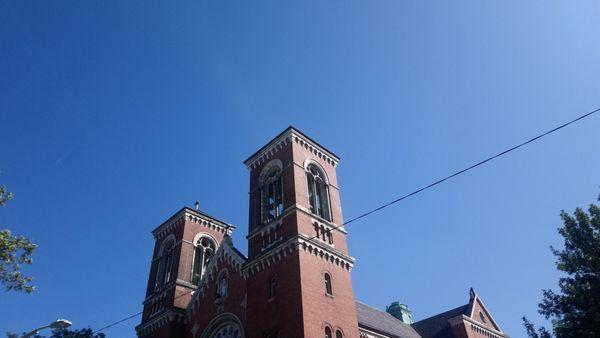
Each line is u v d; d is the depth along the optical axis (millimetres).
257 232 36188
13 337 30500
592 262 32969
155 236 49906
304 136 40031
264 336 30422
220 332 35875
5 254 26297
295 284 30297
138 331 42219
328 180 39719
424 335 56125
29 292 27172
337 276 33438
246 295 34000
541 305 34906
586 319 32156
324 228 35344
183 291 41781
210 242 47625
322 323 29562
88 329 43594
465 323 52812
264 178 39750
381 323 48406
